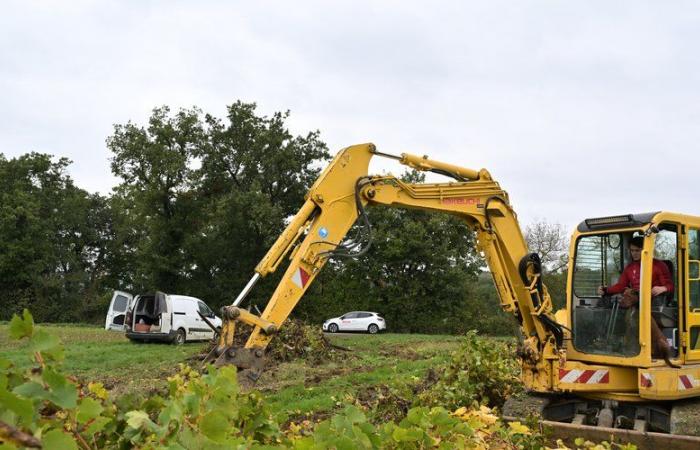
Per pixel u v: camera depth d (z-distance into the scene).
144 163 38.22
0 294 47.06
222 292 40.12
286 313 7.25
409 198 8.18
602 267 8.56
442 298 42.59
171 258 39.81
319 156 40.69
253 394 2.95
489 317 43.31
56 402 1.52
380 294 42.41
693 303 8.44
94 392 2.36
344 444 1.97
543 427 4.84
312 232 7.59
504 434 3.81
